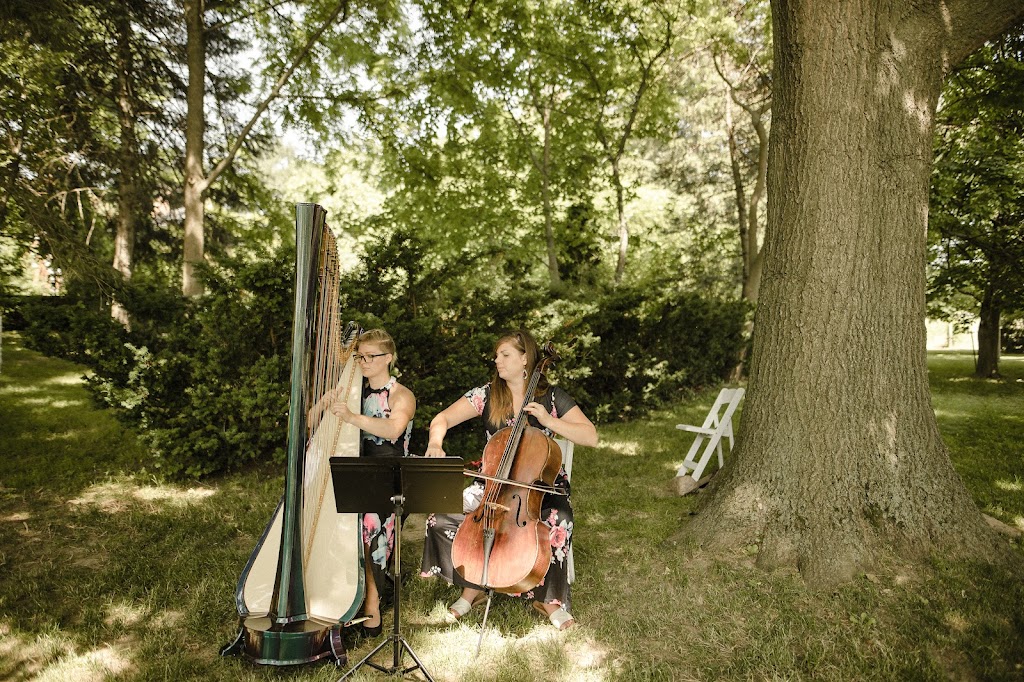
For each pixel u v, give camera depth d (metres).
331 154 11.52
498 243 12.32
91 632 3.12
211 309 5.58
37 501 5.12
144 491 5.38
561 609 3.26
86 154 10.76
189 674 2.81
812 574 3.68
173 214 13.92
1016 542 4.27
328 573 2.97
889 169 3.92
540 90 12.34
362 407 3.36
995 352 14.12
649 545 4.27
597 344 8.23
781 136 4.11
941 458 4.02
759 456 4.13
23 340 5.24
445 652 2.99
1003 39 7.55
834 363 3.93
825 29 3.85
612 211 15.44
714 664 2.94
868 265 3.92
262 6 10.12
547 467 3.19
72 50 8.70
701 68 14.20
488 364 6.53
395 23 10.42
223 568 3.89
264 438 5.62
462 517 3.42
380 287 6.25
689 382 11.37
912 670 2.86
